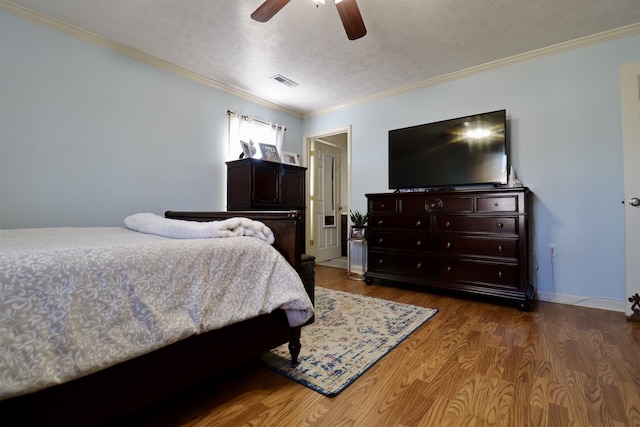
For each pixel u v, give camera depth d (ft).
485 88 10.17
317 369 5.13
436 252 9.62
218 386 4.67
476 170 9.75
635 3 7.00
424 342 6.20
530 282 9.31
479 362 5.36
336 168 18.07
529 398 4.31
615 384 4.63
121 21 7.84
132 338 3.13
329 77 11.09
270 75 10.94
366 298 9.33
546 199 9.07
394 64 10.05
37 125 7.62
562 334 6.55
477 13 7.40
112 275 3.16
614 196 8.18
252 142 12.49
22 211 7.41
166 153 10.14
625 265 7.66
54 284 2.82
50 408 2.78
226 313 3.98
